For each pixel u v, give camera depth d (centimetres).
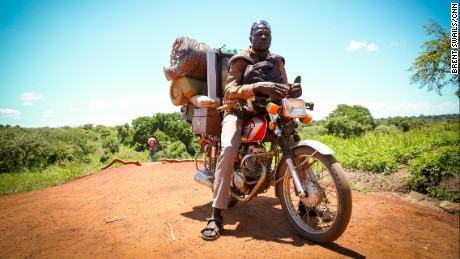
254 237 262
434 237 256
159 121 11169
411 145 600
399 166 510
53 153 6306
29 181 828
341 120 7594
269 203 374
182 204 385
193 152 10738
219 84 359
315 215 289
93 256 237
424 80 1838
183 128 10919
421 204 373
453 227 280
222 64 367
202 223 306
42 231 307
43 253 248
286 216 276
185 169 650
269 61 311
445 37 1758
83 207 394
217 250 237
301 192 238
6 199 504
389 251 229
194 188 474
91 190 508
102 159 8700
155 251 240
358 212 322
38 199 468
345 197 220
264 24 303
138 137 11369
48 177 924
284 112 245
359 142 725
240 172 287
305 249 233
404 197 402
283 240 254
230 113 304
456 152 436
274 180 278
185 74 387
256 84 254
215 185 280
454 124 870
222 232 277
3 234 304
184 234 276
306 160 246
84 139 10069
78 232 297
